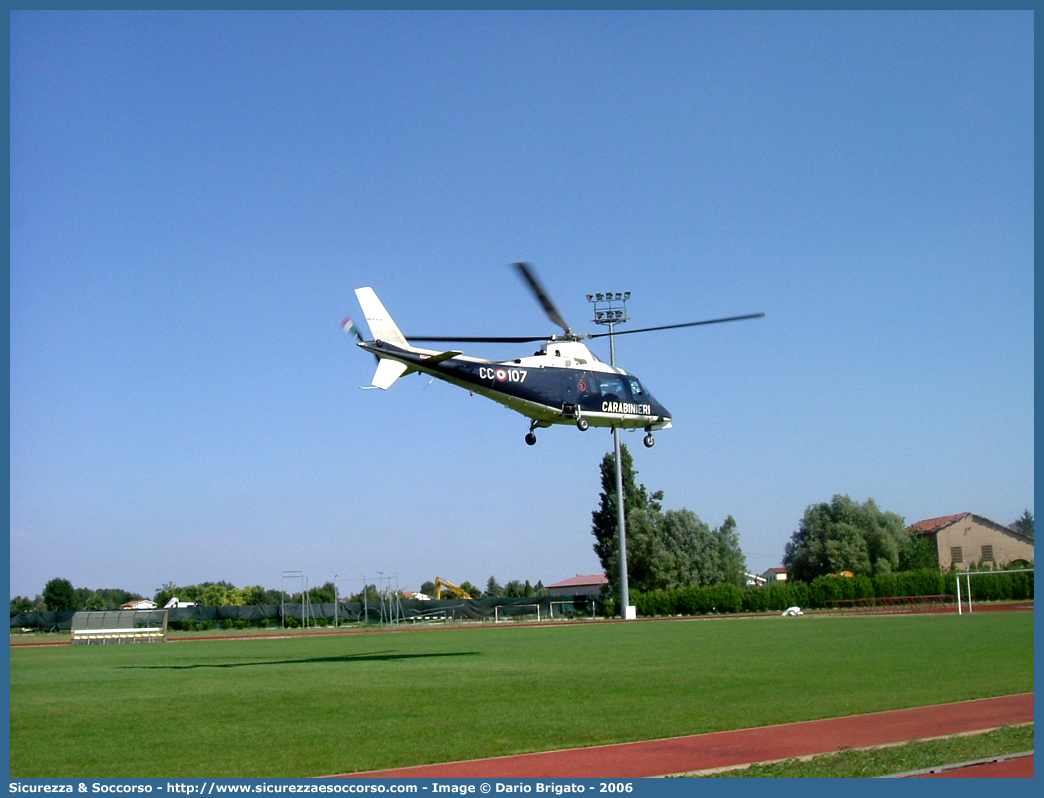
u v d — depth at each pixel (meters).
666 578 90.25
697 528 93.25
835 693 18.05
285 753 13.27
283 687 22.12
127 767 12.63
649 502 95.50
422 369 25.22
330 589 125.81
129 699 20.25
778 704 16.75
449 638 49.25
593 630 52.81
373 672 25.88
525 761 12.34
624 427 29.03
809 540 97.06
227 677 25.58
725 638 38.81
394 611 83.44
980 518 100.94
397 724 15.56
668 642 37.09
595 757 12.50
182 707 18.58
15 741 14.76
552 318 27.25
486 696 19.17
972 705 16.02
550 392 26.64
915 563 94.56
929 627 41.84
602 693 19.19
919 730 13.77
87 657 38.84
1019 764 11.48
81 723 16.61
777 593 79.06
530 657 30.45
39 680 25.67
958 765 11.39
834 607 78.19
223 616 80.00
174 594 144.62
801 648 30.64
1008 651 26.70
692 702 17.41
